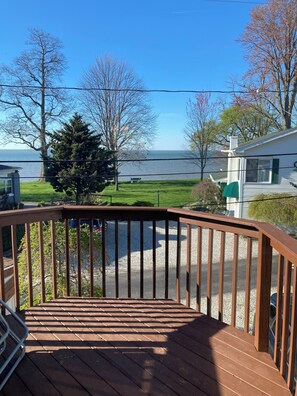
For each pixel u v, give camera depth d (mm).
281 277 1955
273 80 21703
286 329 1860
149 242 13023
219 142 26688
